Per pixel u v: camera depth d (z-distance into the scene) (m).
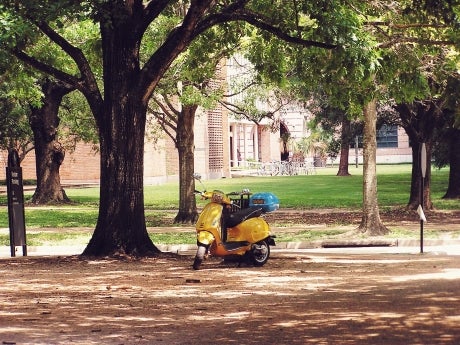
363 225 23.31
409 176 65.75
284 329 9.27
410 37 21.16
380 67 19.41
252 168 81.38
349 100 22.39
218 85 32.16
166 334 9.16
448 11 17.64
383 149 110.19
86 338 9.02
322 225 27.36
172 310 10.84
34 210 36.72
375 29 21.64
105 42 18.45
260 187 52.56
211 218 16.08
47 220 31.14
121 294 12.51
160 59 18.14
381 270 15.28
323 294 12.08
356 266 16.16
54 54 23.84
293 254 19.53
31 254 21.33
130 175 18.30
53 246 22.19
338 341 8.55
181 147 29.36
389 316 9.93
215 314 10.45
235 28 22.23
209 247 16.20
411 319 9.70
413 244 22.12
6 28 17.27
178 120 29.31
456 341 8.44
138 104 18.36
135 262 17.44
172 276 14.84
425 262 16.78
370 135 23.30
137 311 10.83
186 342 8.70
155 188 55.00
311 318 9.94
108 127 18.33
